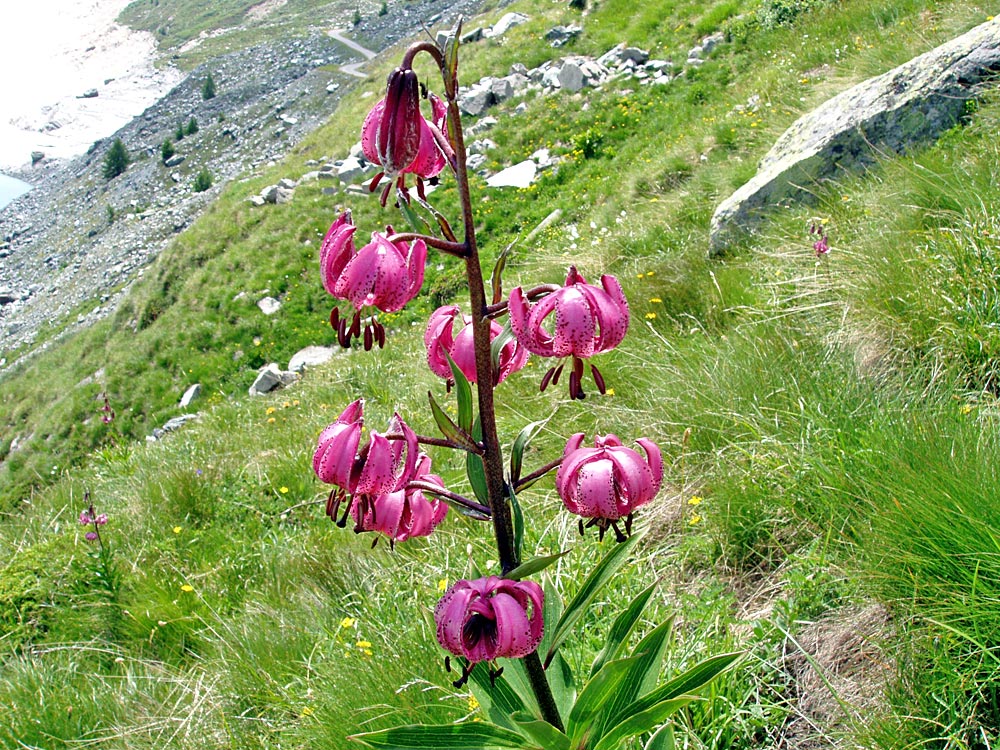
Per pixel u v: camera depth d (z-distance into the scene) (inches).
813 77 79.7
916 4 81.4
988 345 28.7
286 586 36.3
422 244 15.2
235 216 153.9
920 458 24.0
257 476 48.6
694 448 31.9
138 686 31.6
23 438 155.9
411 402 52.4
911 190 40.0
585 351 14.6
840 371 31.6
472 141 131.3
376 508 16.2
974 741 19.5
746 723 21.8
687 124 102.7
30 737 29.2
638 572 26.9
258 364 126.3
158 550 42.5
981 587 20.4
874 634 22.4
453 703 23.7
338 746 23.9
